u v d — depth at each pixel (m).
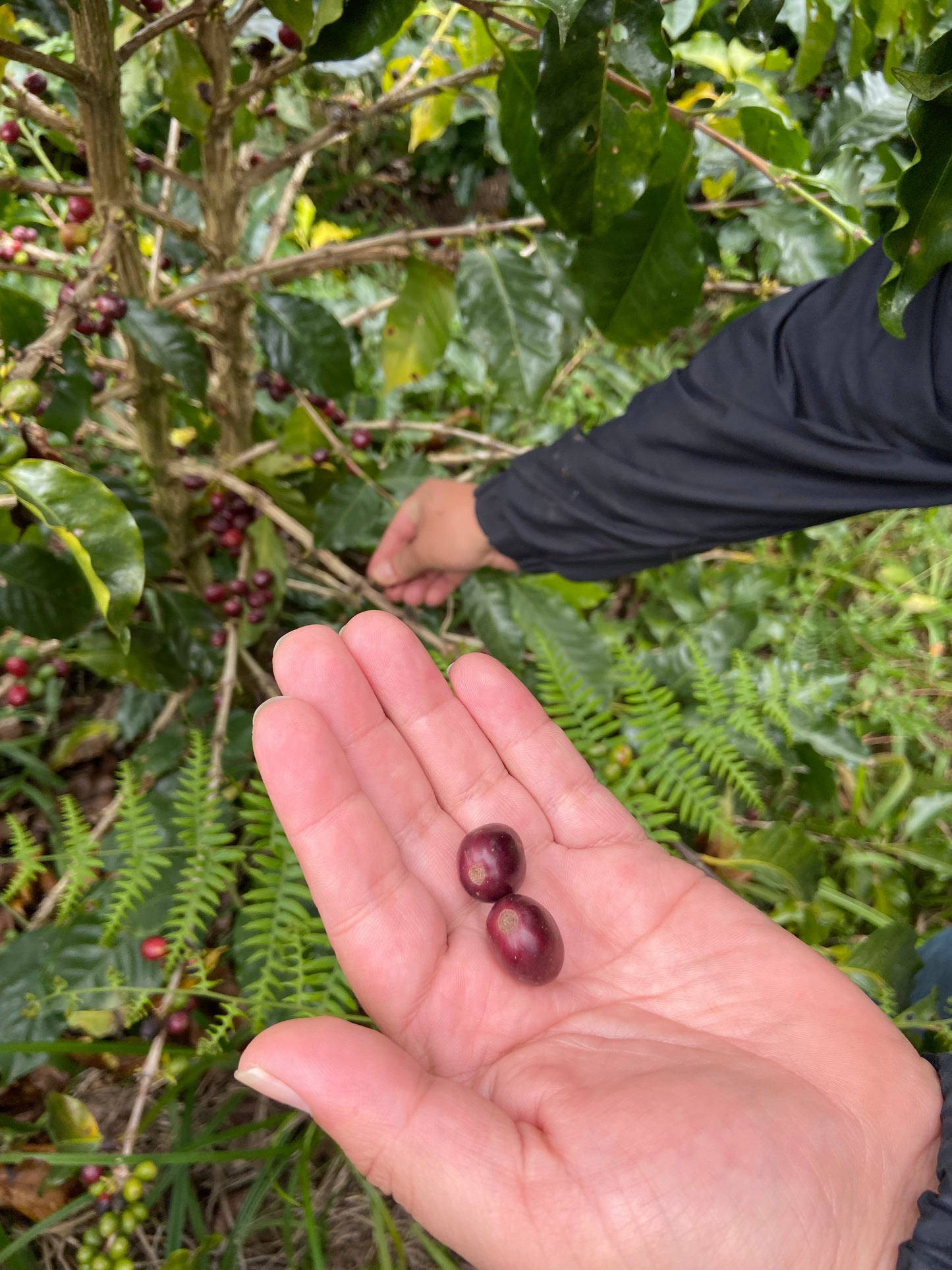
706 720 0.30
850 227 0.24
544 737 0.22
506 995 0.18
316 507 0.32
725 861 0.27
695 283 0.27
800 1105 0.15
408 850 0.21
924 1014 0.24
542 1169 0.14
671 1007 0.18
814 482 0.22
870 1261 0.14
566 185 0.21
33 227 0.39
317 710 0.19
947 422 0.20
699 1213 0.14
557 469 0.26
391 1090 0.14
